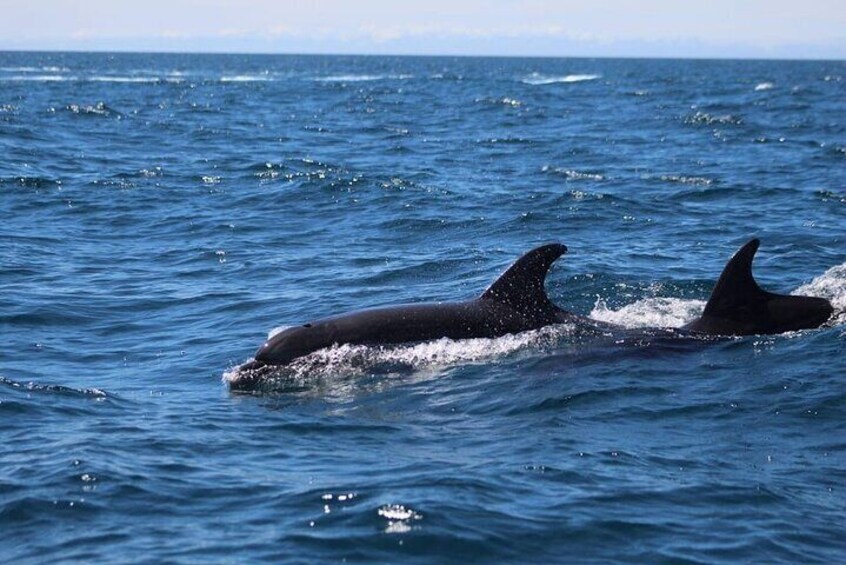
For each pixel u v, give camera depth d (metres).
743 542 13.78
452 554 13.30
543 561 13.22
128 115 91.50
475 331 22.50
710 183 50.69
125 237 37.38
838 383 19.77
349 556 13.18
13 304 27.08
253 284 29.98
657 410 18.81
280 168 54.88
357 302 27.64
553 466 16.09
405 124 89.44
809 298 23.80
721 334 22.94
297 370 21.16
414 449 17.00
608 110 109.62
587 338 22.62
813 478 15.84
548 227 38.78
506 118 97.50
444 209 42.38
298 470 15.98
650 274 30.03
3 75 191.88
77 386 20.75
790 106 116.94
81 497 14.81
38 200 44.03
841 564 13.30
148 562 12.96
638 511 14.57
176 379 21.38
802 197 46.66
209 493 15.07
